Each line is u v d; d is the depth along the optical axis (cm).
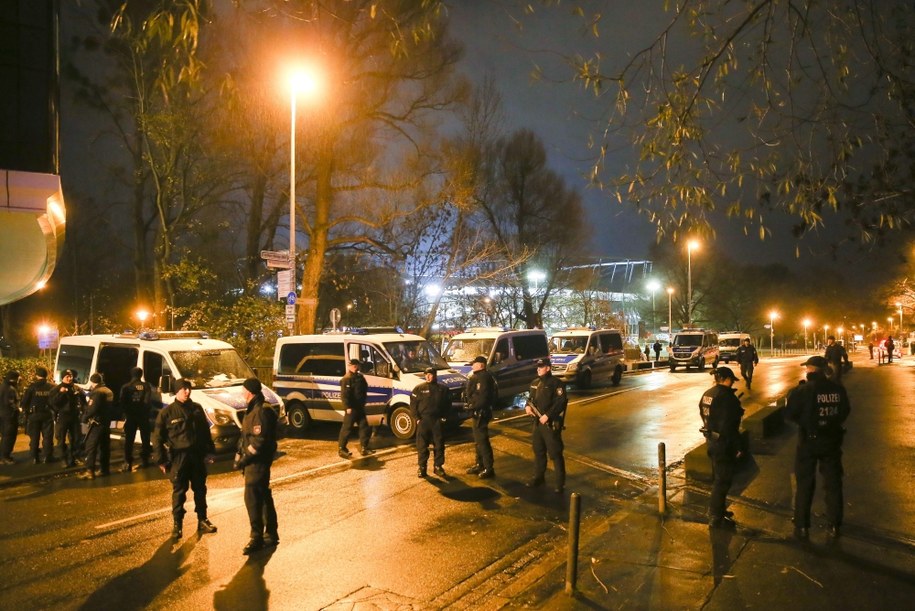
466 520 809
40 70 796
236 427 1203
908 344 6297
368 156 2459
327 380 1507
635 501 863
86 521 834
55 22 815
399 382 1423
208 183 2681
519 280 3316
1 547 732
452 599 574
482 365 1050
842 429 686
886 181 514
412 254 2752
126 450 1153
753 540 676
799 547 653
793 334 8700
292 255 1922
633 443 1316
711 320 7138
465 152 2700
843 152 502
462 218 2786
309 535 756
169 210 2725
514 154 3553
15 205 721
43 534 780
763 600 525
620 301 6141
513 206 3559
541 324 3800
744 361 2227
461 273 2942
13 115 777
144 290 2817
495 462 1156
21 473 1120
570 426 1528
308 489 977
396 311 3058
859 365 3647
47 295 4269
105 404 1108
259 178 2723
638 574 587
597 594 545
